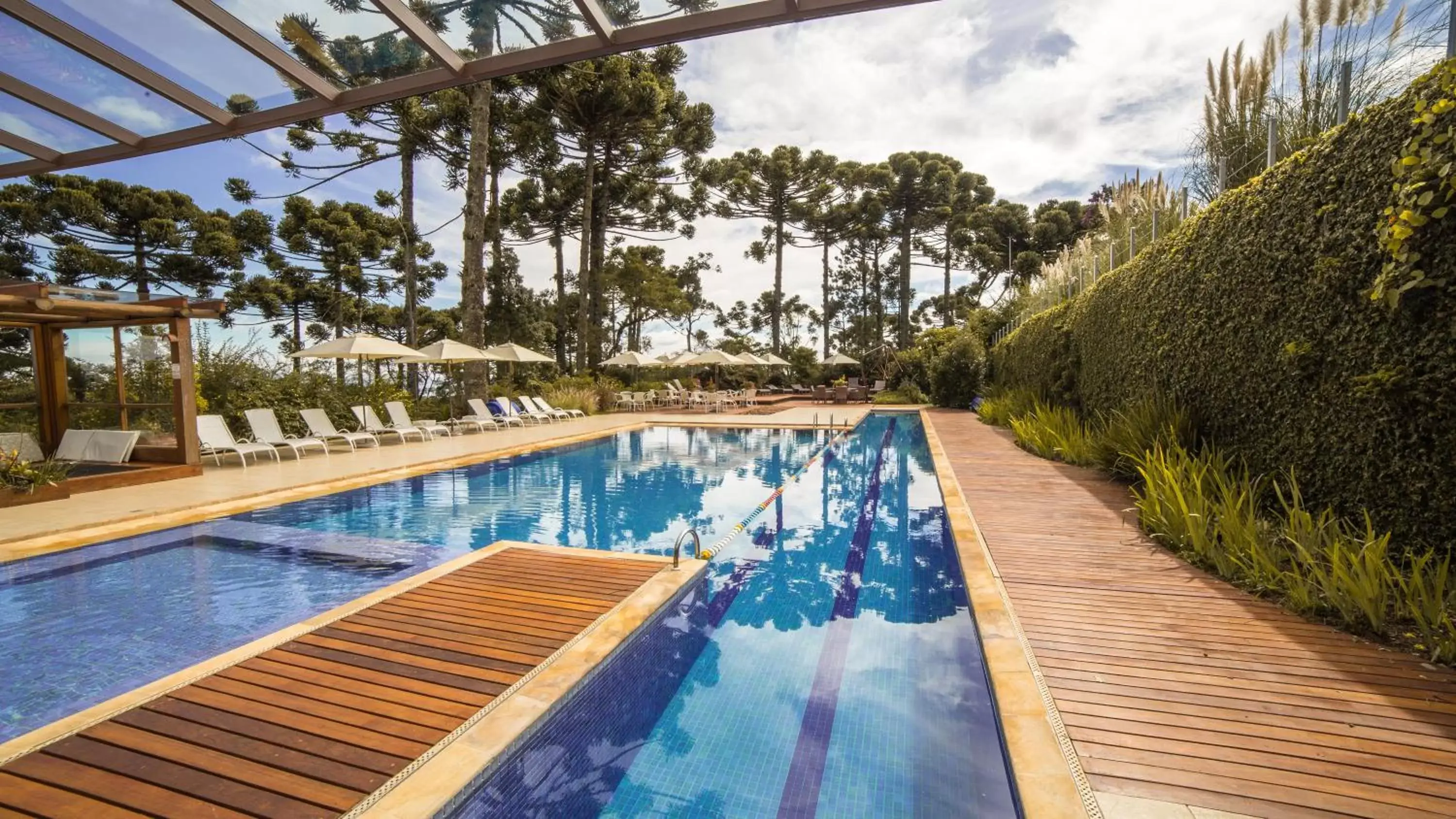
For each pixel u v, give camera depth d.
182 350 7.13
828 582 4.29
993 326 18.98
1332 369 3.46
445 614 3.22
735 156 29.47
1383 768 1.75
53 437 7.79
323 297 25.38
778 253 30.25
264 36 4.54
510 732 2.13
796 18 3.98
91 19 4.52
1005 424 12.11
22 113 5.60
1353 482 3.31
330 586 4.16
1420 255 2.76
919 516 6.16
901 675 2.96
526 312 24.22
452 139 16.30
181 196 23.69
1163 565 3.63
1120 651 2.52
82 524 4.93
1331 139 3.53
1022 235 33.19
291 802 1.76
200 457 7.76
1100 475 6.58
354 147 17.22
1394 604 2.79
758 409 19.39
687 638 3.38
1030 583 3.35
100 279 21.55
